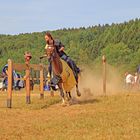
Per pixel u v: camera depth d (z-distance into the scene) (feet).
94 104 51.08
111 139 30.42
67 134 32.73
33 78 67.77
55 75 49.39
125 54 451.12
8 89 50.70
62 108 48.70
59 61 48.52
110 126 35.55
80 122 37.86
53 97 68.80
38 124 37.52
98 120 38.47
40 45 596.29
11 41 640.99
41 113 44.70
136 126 35.06
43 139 31.19
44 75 69.05
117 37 526.57
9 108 49.90
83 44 565.94
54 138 31.32
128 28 533.14
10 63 50.70
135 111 43.52
